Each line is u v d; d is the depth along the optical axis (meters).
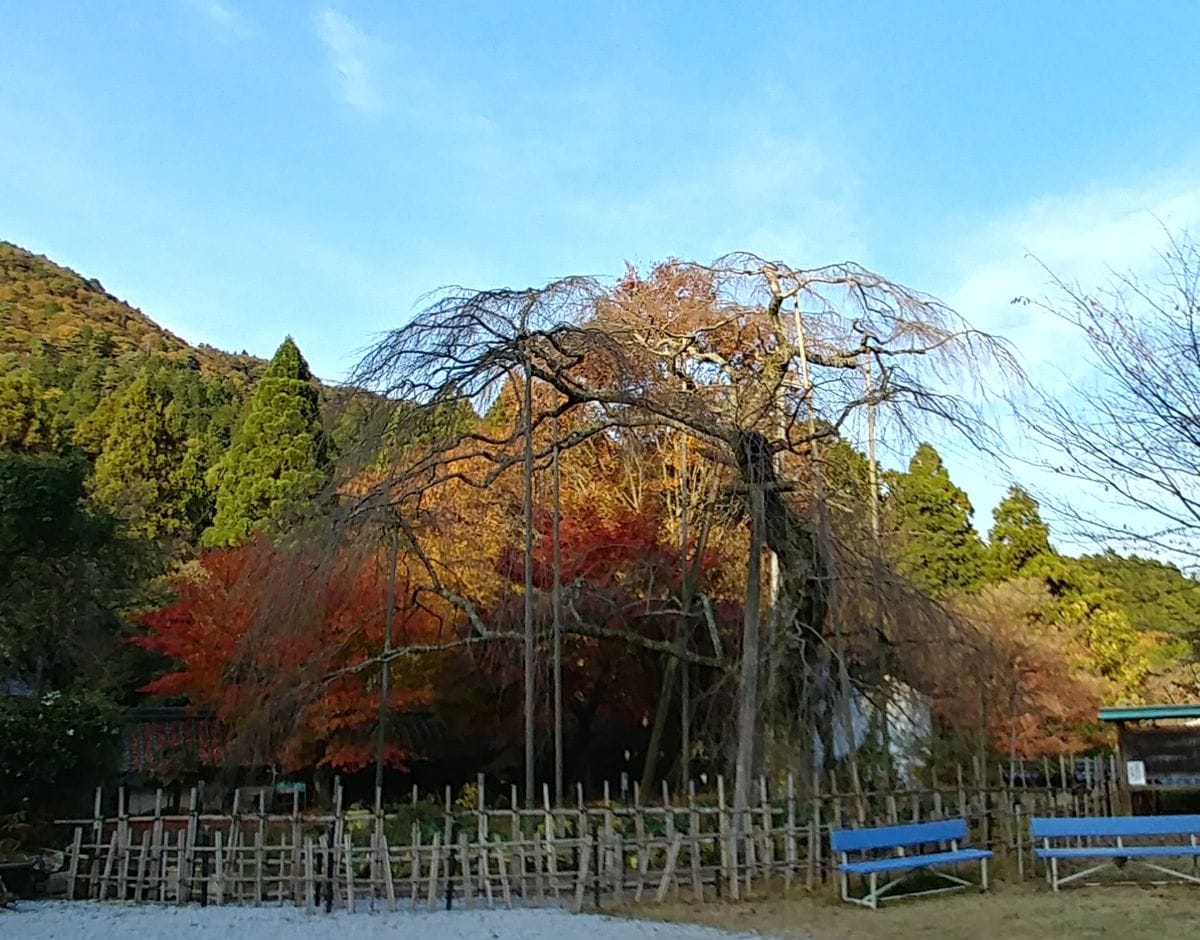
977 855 10.87
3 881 11.10
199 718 18.55
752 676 12.56
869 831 10.36
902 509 21.39
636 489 17.41
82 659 20.73
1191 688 23.48
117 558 19.75
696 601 15.53
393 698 14.88
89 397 42.94
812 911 9.63
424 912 9.79
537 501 16.20
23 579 17.81
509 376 13.23
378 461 12.45
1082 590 26.33
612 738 19.05
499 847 10.47
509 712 16.97
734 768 13.30
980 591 25.41
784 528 13.52
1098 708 20.27
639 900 10.21
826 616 13.59
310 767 16.25
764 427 14.11
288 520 14.27
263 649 12.84
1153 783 16.97
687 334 15.48
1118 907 9.60
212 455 36.25
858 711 14.64
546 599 14.67
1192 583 16.59
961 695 14.43
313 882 10.22
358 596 14.53
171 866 10.86
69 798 13.16
